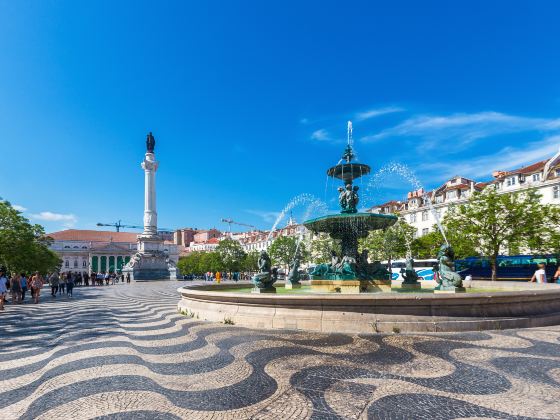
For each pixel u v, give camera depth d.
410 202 52.09
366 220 11.56
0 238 25.45
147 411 3.70
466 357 5.36
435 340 6.41
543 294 7.86
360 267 11.96
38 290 18.14
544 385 4.21
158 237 58.44
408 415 3.48
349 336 6.80
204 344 6.57
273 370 4.91
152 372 4.99
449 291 9.46
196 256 79.38
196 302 10.20
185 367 5.20
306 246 53.72
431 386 4.22
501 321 7.36
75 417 3.58
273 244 56.59
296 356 5.55
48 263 37.59
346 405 3.74
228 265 63.03
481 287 13.64
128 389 4.34
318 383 4.38
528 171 39.94
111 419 3.52
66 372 5.11
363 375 4.63
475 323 7.21
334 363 5.16
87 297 21.61
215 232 136.62
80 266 101.81
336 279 11.62
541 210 26.80
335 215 11.56
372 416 3.47
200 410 3.70
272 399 3.93
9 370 5.34
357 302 7.31
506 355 5.45
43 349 6.69
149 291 26.83
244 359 5.49
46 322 10.49
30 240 27.89
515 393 3.97
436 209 47.94
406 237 35.59
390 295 7.26
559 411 3.53
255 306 8.23
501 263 31.47
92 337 7.68
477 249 30.12
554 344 6.08
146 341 7.04
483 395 3.93
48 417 3.60
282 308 7.86
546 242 26.28
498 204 26.73
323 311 7.49
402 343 6.21
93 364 5.46
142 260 55.41
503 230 26.73
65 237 104.69
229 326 8.19
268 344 6.33
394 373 4.69
